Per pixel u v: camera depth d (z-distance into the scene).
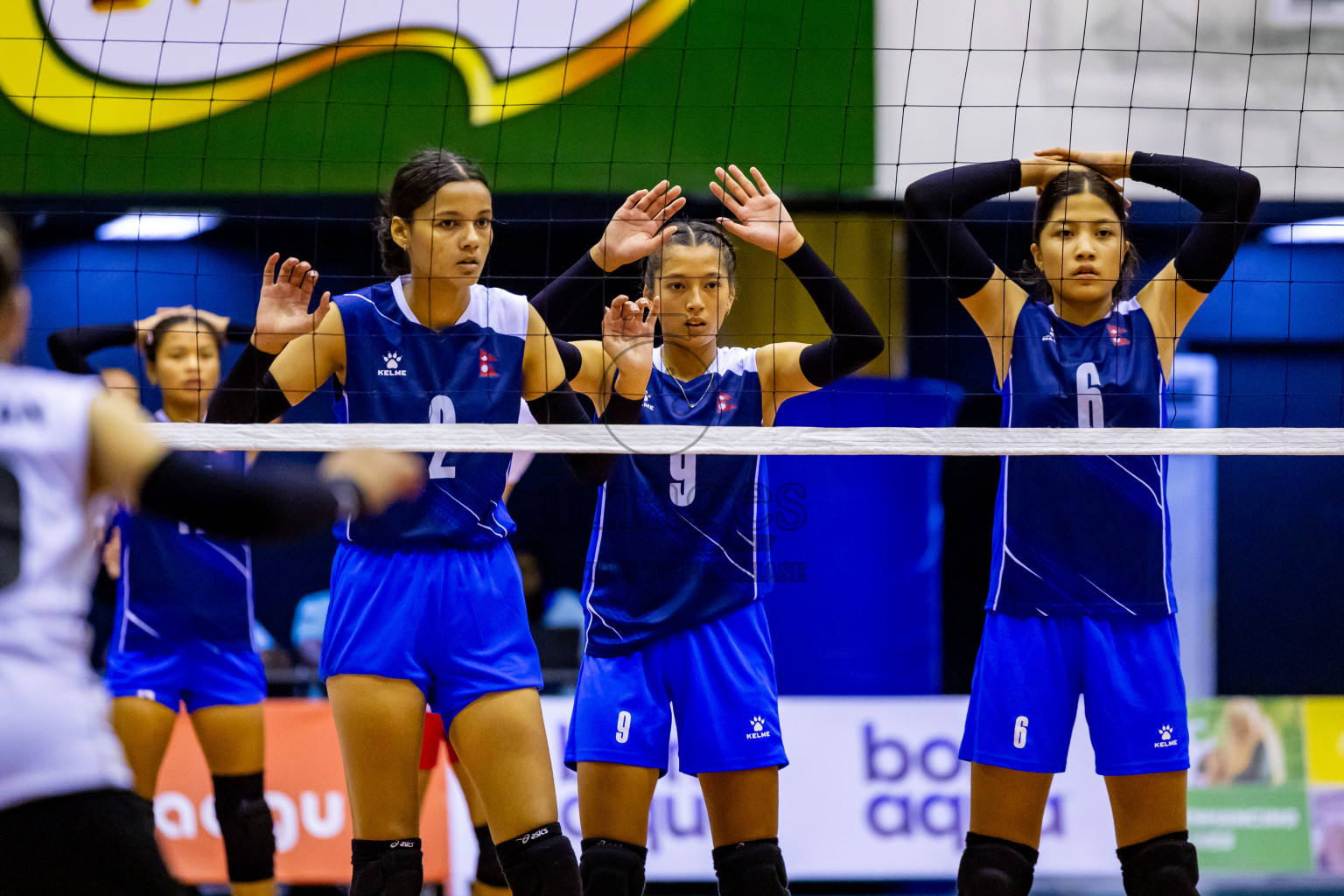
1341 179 12.63
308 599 15.13
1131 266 9.75
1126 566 8.77
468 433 8.29
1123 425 9.08
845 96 12.66
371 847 7.95
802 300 14.27
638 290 12.38
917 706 13.27
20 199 12.95
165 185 12.73
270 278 8.73
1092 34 12.59
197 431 8.35
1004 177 9.60
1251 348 15.68
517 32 12.66
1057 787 13.20
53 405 4.92
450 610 8.09
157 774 11.21
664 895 12.84
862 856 13.09
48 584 4.76
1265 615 15.79
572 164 12.69
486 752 7.93
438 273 8.29
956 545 15.67
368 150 12.69
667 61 12.68
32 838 4.57
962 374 15.20
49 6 12.62
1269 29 12.55
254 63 12.68
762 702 8.66
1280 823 13.20
